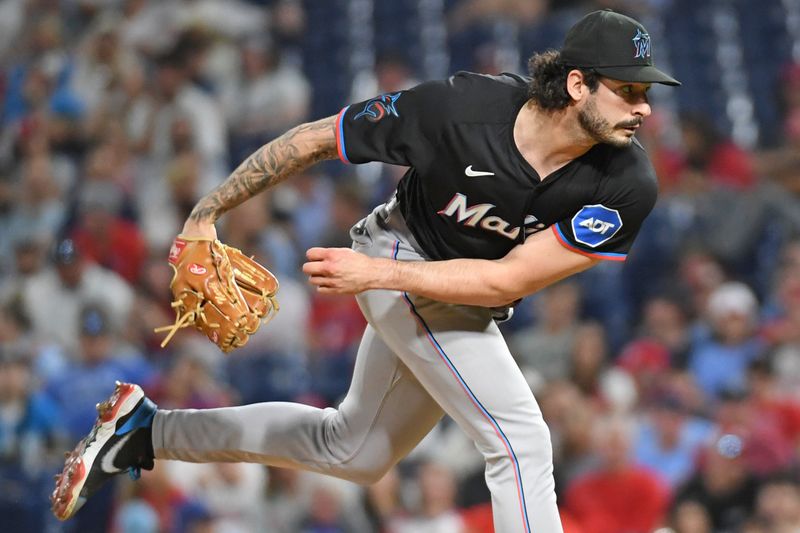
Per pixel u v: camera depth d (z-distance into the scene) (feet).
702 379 96.58
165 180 120.37
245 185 44.55
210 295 44.34
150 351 102.27
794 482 80.28
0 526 86.07
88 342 93.56
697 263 104.83
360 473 47.42
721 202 112.16
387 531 84.79
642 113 41.16
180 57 134.62
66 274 103.35
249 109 133.69
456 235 44.62
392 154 43.52
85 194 118.42
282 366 100.48
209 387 91.56
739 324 97.50
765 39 146.51
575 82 40.96
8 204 122.11
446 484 84.02
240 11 143.64
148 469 47.91
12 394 90.12
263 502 86.89
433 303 44.73
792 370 92.22
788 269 100.22
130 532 82.12
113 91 132.36
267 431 47.21
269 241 106.42
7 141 132.26
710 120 125.18
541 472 44.34
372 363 47.09
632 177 42.65
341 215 110.73
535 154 42.24
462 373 44.55
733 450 81.97
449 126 42.60
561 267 43.52
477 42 141.69
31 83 139.33
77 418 91.97
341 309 105.60
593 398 91.09
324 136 43.98
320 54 148.77
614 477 83.25
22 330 103.30
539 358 95.86
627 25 40.96
